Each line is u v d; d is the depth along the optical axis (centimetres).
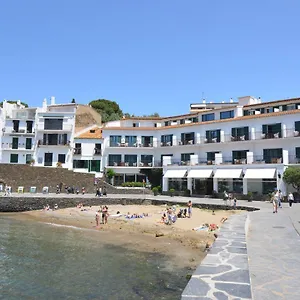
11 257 1908
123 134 6881
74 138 6881
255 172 4934
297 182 4359
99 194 5256
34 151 6744
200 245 2186
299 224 2045
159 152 6744
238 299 589
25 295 1283
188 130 6328
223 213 3747
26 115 7131
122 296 1248
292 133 5034
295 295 735
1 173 5653
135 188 5997
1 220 3644
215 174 5369
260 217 2492
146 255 1948
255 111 5903
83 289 1341
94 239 2498
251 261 1059
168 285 1372
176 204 4544
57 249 2139
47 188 5681
